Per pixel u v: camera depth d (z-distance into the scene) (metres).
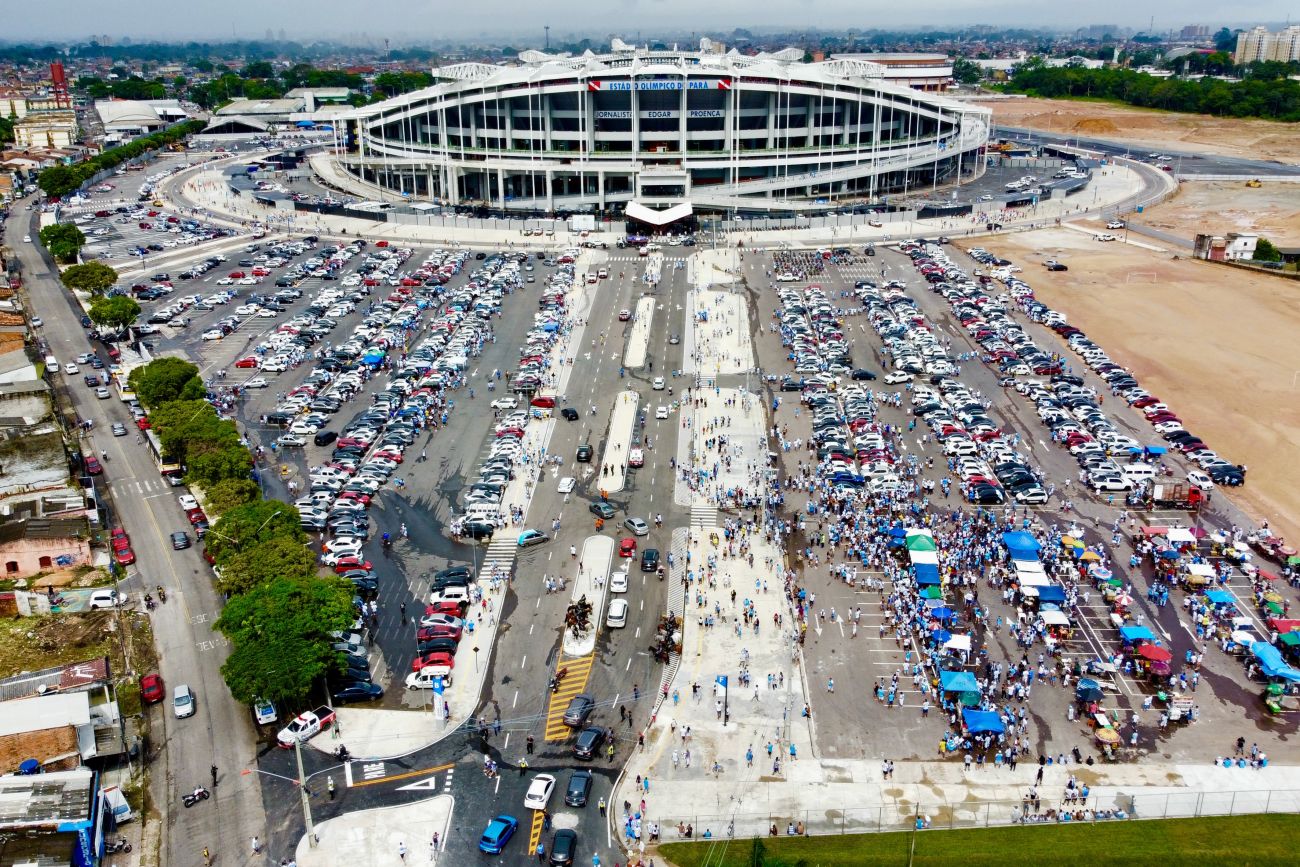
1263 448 162.75
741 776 95.19
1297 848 85.75
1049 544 133.75
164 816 90.38
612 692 106.75
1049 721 102.19
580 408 179.00
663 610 120.94
